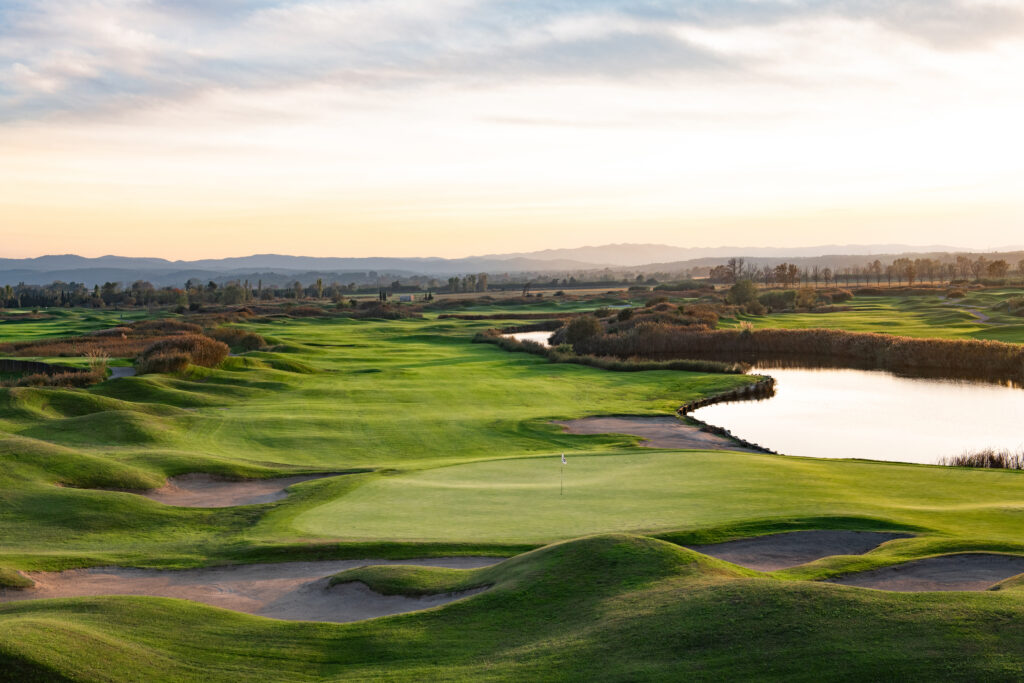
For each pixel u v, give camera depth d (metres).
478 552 19.66
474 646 12.88
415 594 16.45
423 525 22.62
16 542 21.94
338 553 20.23
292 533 22.33
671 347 96.81
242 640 13.67
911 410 56.44
